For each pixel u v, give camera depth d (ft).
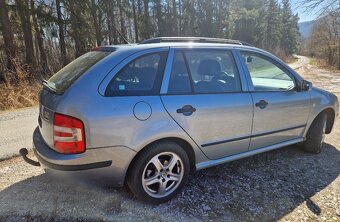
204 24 136.36
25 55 53.42
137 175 9.15
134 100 8.82
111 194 10.15
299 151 14.79
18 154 14.28
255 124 11.57
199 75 10.37
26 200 9.82
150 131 8.97
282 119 12.50
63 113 8.23
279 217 9.25
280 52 173.06
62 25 63.62
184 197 10.21
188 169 10.27
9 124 20.53
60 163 8.32
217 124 10.42
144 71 9.30
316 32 121.19
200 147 10.27
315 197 10.44
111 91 8.63
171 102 9.37
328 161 13.62
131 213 9.18
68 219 8.82
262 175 12.02
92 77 8.61
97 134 8.29
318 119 14.11
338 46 116.06
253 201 10.08
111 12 80.64
